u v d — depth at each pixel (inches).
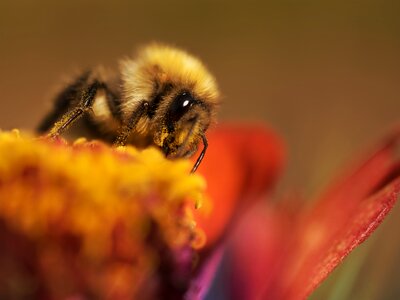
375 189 2.5
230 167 2.9
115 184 2.1
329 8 8.6
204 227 2.8
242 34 8.4
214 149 2.9
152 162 2.2
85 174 2.1
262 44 8.3
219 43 8.3
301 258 2.6
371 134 7.0
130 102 2.6
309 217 2.6
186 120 2.6
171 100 2.6
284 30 8.5
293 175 4.4
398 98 7.6
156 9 8.7
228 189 2.9
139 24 8.5
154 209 2.2
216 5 8.8
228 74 7.9
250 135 3.0
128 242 2.1
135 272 2.1
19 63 7.7
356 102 7.5
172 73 2.7
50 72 7.6
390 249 2.9
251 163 2.9
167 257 2.2
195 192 2.2
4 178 2.1
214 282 2.9
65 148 2.2
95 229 2.1
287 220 2.9
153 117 2.6
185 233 2.2
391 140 2.6
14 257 2.0
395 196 2.4
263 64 8.1
